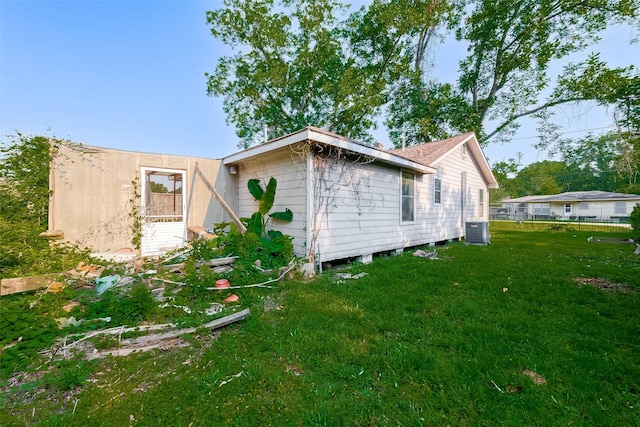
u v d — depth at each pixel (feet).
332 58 52.90
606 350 7.62
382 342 8.05
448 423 5.12
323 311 10.42
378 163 22.36
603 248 26.71
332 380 6.43
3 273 11.62
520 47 52.21
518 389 6.00
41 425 4.94
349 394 5.93
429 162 28.55
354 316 9.93
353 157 19.93
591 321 9.53
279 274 14.67
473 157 40.14
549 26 49.11
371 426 5.08
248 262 14.19
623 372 6.55
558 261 20.02
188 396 5.74
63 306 9.74
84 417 5.17
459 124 54.44
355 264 19.48
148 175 21.44
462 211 36.70
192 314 9.68
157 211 22.81
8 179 16.33
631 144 26.68
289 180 19.03
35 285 9.90
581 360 7.00
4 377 6.33
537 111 54.13
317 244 17.37
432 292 12.91
